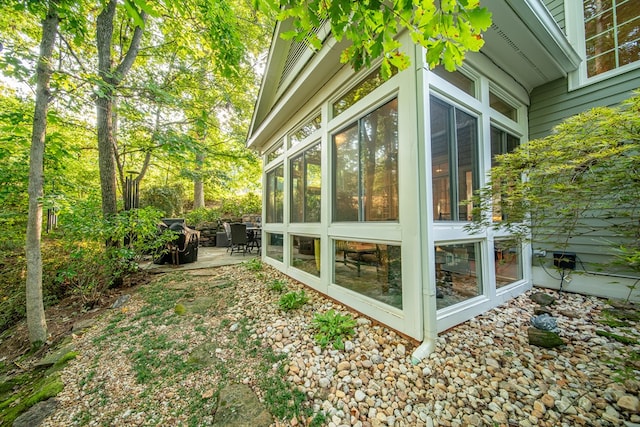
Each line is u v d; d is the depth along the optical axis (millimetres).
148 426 1533
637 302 2736
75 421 1592
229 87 8703
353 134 3164
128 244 4625
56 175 4535
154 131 5375
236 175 11359
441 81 2479
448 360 2021
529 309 2988
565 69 3402
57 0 2752
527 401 1585
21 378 2168
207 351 2307
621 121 1737
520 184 2291
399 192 2461
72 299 3787
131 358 2230
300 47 3947
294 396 1722
